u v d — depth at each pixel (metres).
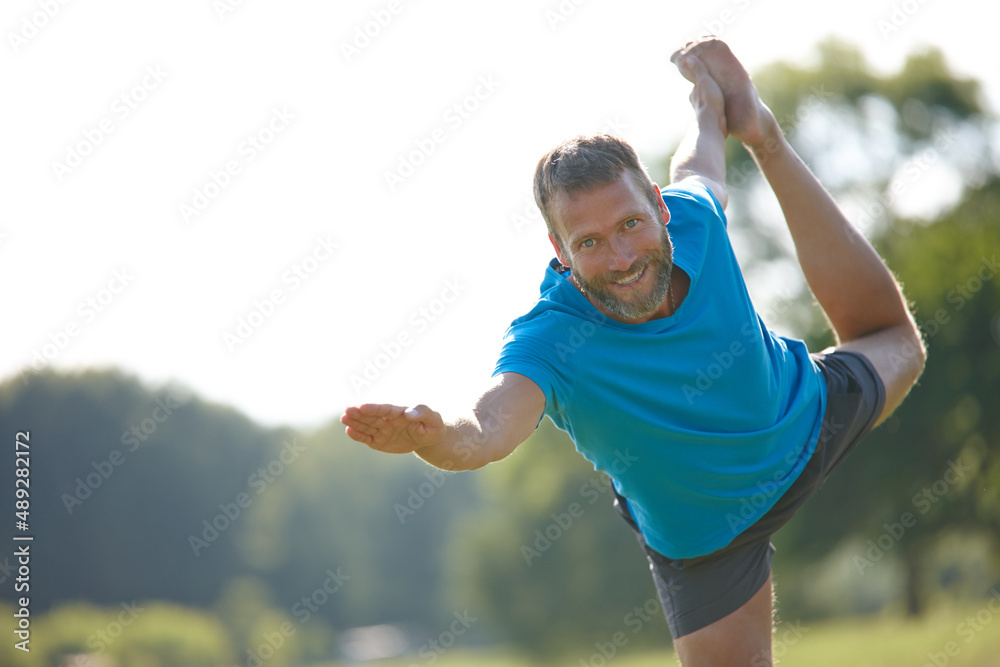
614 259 3.32
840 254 4.52
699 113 4.72
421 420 2.72
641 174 3.40
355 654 78.88
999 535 33.97
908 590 36.72
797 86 33.41
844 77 33.09
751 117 4.65
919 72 32.88
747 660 4.10
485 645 79.19
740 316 3.77
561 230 3.38
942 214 32.94
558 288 3.64
